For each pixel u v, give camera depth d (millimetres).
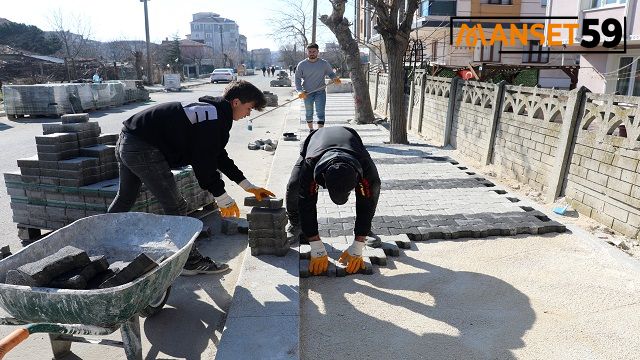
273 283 3506
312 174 3213
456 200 5586
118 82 20578
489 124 7434
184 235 3049
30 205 4531
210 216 5352
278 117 16438
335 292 3504
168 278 2619
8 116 15469
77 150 4531
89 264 2582
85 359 2869
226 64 83000
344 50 13000
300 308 3270
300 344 2877
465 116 8516
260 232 3910
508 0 23922
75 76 31938
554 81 21891
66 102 16125
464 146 8586
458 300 3379
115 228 3178
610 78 14594
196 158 3291
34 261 2713
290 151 8750
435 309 3264
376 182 3268
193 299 3559
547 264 3941
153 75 43906
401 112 9758
